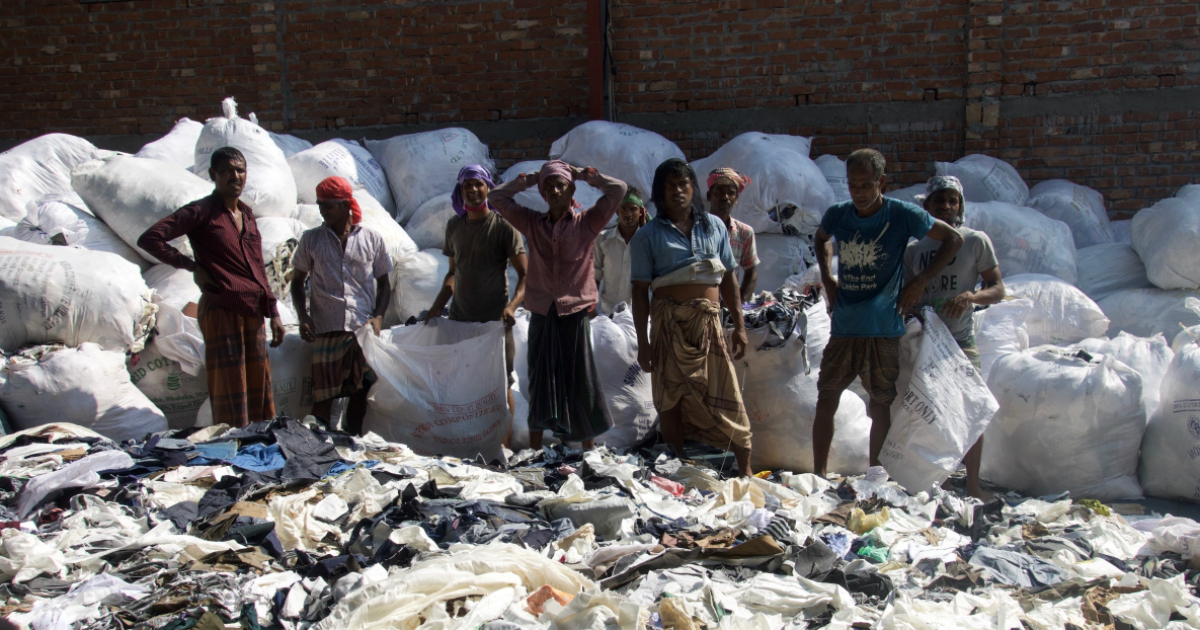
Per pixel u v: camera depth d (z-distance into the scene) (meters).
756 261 4.43
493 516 2.79
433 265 5.23
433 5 6.90
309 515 2.78
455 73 6.95
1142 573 2.58
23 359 3.71
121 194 4.57
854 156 3.52
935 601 2.35
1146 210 5.25
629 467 3.26
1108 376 3.69
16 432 3.43
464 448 4.07
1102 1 6.12
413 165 5.97
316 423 3.62
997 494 3.86
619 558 2.50
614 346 4.19
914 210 3.51
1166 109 6.12
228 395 3.89
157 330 4.17
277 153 5.32
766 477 3.60
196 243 3.84
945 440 3.53
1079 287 5.34
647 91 6.77
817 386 3.79
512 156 6.93
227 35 7.20
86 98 7.43
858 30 6.46
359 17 6.98
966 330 3.74
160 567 2.40
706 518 2.85
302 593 2.31
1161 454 3.74
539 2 6.77
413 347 4.04
